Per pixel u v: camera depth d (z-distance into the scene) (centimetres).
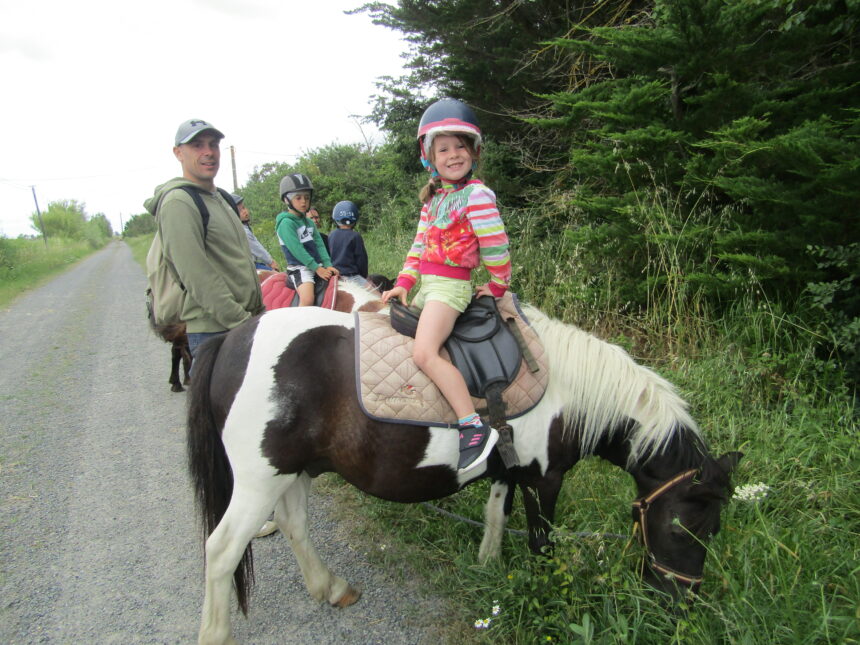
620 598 204
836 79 388
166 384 561
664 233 407
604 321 460
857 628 181
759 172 380
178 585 255
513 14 659
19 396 523
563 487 287
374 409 193
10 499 330
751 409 333
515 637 213
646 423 212
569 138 597
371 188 1338
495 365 204
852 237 335
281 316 215
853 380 327
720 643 197
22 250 2081
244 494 201
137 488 345
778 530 233
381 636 222
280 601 244
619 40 420
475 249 205
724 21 384
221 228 270
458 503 297
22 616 234
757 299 384
